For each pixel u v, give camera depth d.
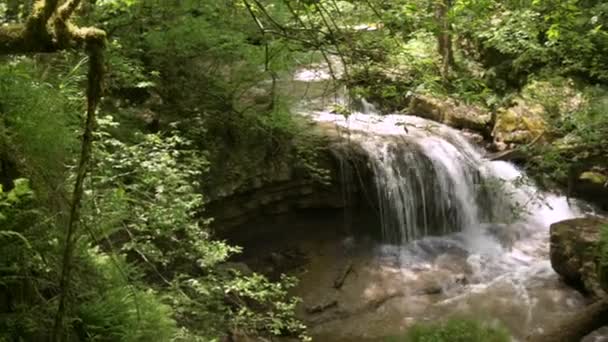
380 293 8.70
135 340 3.93
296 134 9.13
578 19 9.24
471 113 11.88
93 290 3.98
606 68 10.33
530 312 8.18
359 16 5.32
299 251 9.54
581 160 9.73
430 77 4.92
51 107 4.20
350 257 9.62
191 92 8.31
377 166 9.93
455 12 6.20
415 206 10.43
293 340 7.48
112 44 6.37
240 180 8.41
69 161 4.37
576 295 8.50
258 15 6.74
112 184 5.30
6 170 3.65
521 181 9.06
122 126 6.76
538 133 10.73
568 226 8.95
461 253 10.00
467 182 10.84
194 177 7.87
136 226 5.23
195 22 7.49
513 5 8.70
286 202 9.35
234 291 6.52
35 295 3.67
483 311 8.27
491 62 12.50
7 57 4.93
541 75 11.24
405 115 11.98
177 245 6.07
